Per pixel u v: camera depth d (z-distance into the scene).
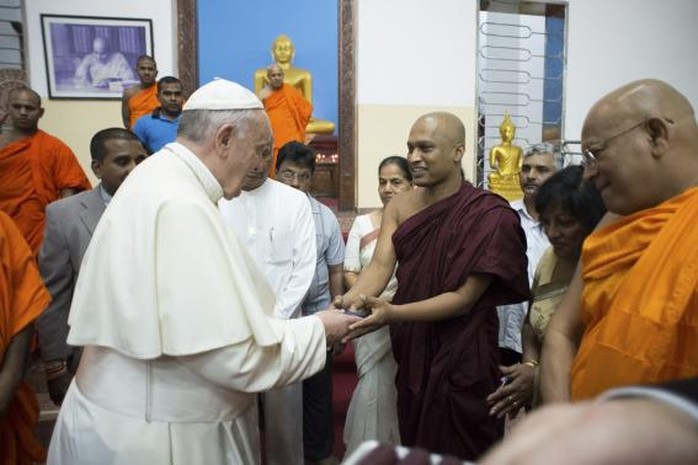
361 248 2.33
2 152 3.31
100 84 4.89
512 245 1.50
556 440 0.32
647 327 0.83
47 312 1.85
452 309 1.47
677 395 0.33
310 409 2.35
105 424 1.09
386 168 2.48
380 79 5.49
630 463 0.30
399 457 0.44
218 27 5.24
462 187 1.61
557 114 6.14
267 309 1.23
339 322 1.30
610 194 0.94
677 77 6.34
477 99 5.73
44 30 4.71
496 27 6.25
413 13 5.50
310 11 5.38
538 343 1.48
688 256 0.82
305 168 2.33
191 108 1.15
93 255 1.11
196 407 1.11
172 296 1.03
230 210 1.89
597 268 0.97
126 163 1.86
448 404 1.54
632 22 6.14
